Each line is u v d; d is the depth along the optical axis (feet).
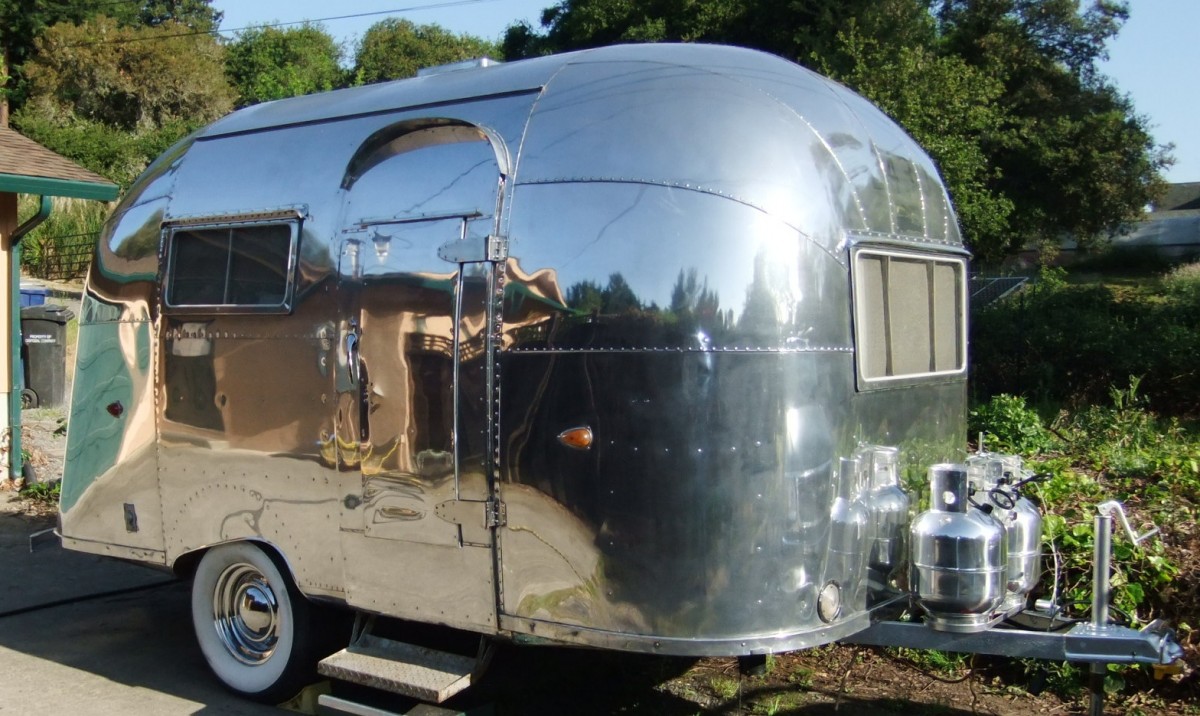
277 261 15.60
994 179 94.02
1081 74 106.11
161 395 17.08
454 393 13.50
